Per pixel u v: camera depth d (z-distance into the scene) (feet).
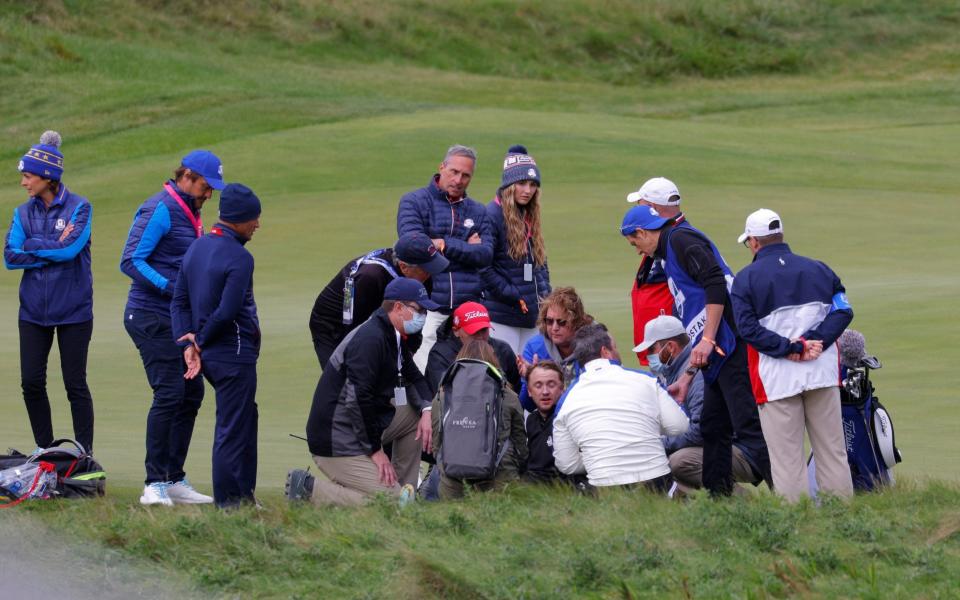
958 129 469.16
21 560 64.44
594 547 63.93
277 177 325.42
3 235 288.30
